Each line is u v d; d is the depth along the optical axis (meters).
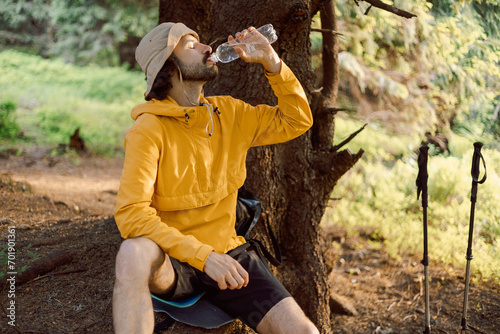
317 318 3.27
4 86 12.09
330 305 3.86
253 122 2.45
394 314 3.88
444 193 5.51
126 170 2.07
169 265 2.16
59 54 16.83
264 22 2.96
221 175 2.31
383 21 5.25
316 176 3.31
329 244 3.64
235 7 3.03
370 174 6.14
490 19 6.55
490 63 6.29
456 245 4.50
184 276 2.25
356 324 3.75
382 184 5.94
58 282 2.88
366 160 6.71
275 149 3.17
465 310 2.97
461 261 4.37
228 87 3.11
